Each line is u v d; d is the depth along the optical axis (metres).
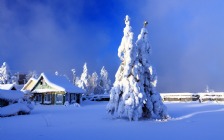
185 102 56.69
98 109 38.28
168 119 23.22
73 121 21.75
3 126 18.52
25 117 26.44
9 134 14.45
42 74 57.91
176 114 27.36
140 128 16.89
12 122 21.44
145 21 25.73
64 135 13.95
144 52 25.16
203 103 49.69
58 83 58.34
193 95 60.53
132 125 18.78
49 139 12.71
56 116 26.62
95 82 100.00
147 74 25.09
